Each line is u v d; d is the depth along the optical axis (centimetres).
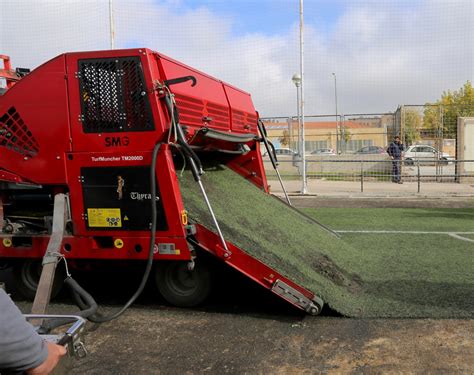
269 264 416
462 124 1712
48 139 432
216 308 454
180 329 403
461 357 335
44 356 163
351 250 611
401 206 1219
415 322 398
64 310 454
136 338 386
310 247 531
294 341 371
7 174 443
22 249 454
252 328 401
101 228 428
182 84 460
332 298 422
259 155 686
